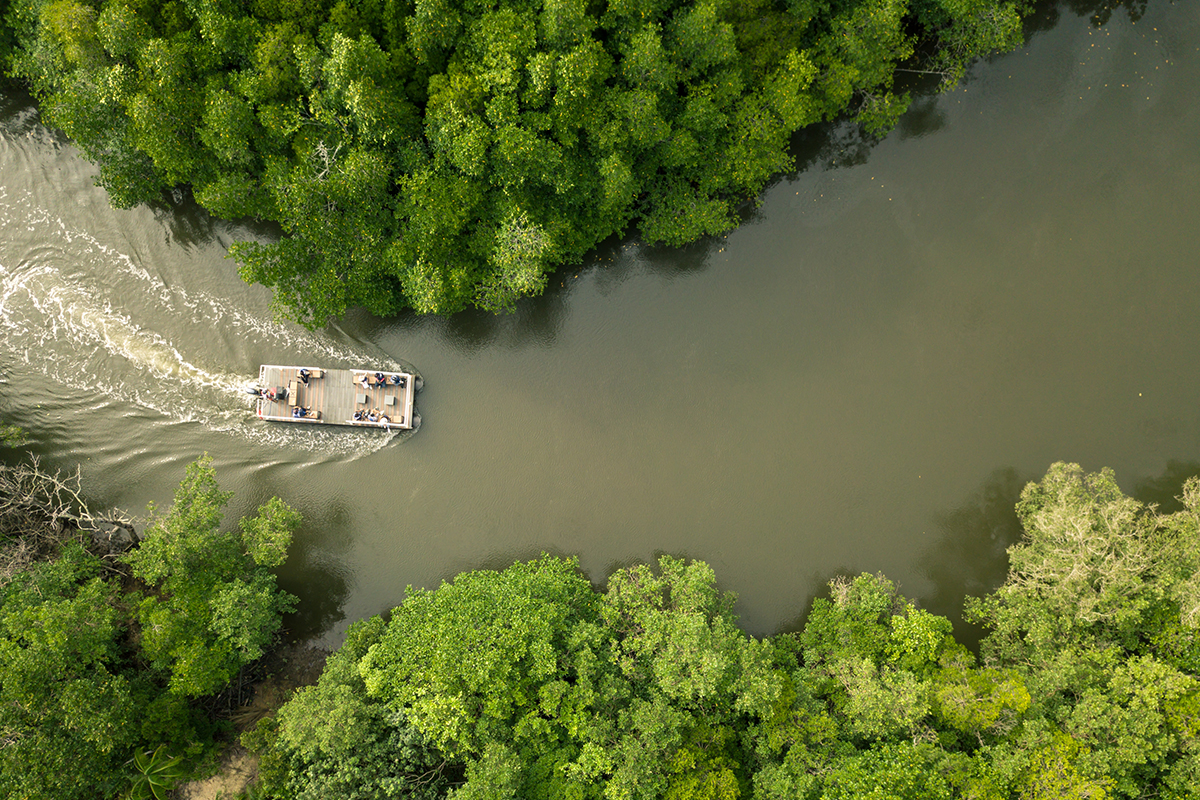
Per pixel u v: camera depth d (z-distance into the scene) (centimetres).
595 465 3991
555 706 2788
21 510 3747
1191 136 3788
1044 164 3859
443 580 3972
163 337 4084
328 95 2964
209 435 4066
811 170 3912
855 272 3922
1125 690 2734
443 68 3112
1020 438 3844
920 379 3897
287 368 3972
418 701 2786
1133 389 3800
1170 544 3044
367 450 4031
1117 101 3822
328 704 2973
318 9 3066
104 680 3072
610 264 3959
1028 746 2666
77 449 4078
